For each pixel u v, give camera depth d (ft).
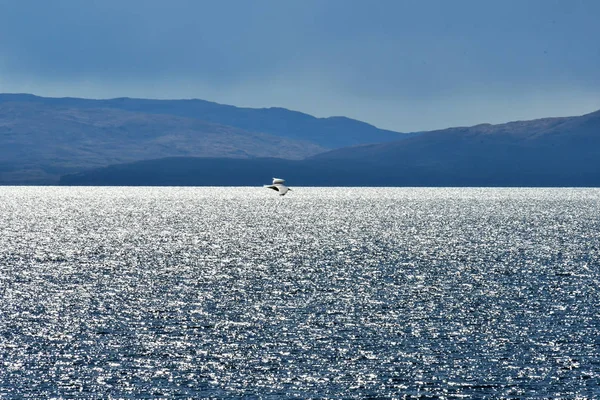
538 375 549.13
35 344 630.33
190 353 605.73
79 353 604.08
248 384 532.73
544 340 641.81
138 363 578.66
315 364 576.61
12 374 552.00
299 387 527.40
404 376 548.31
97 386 527.81
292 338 651.66
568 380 538.88
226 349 615.57
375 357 593.83
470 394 514.27
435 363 578.25
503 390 520.83
